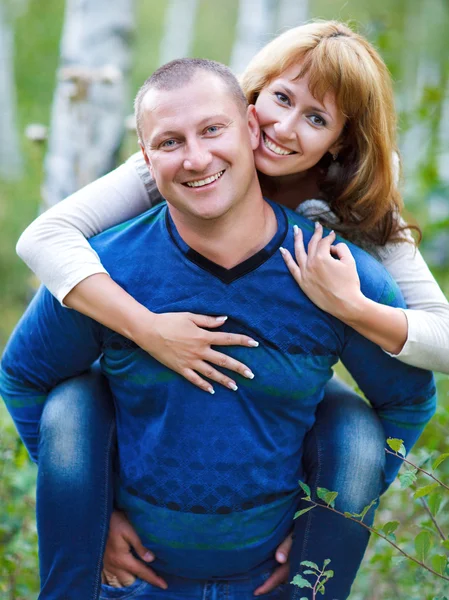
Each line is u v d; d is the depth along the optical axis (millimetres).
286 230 2549
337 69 2557
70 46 6594
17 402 2781
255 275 2488
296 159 2652
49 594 2615
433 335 2557
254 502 2564
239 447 2516
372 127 2648
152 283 2512
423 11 13266
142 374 2525
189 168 2328
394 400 2707
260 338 2488
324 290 2473
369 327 2488
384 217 2775
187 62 2430
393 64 5977
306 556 2617
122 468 2633
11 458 3662
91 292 2477
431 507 2578
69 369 2703
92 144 5613
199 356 2459
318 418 2744
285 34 2682
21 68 15938
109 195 2703
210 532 2570
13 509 3537
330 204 2781
